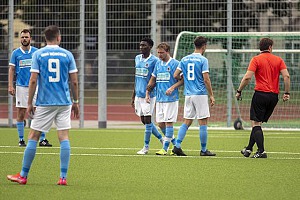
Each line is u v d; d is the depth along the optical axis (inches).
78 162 1524.4
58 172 1350.9
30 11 2719.0
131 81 2704.2
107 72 2711.6
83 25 2669.8
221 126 2689.5
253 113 1627.7
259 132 1628.9
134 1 2647.6
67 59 1182.3
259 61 1615.4
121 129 2605.8
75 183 1214.3
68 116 1187.9
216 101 2696.9
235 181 1247.5
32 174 1322.6
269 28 2600.9
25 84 1892.2
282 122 2711.6
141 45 1740.9
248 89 2736.2
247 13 2593.5
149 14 2637.8
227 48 2632.9
